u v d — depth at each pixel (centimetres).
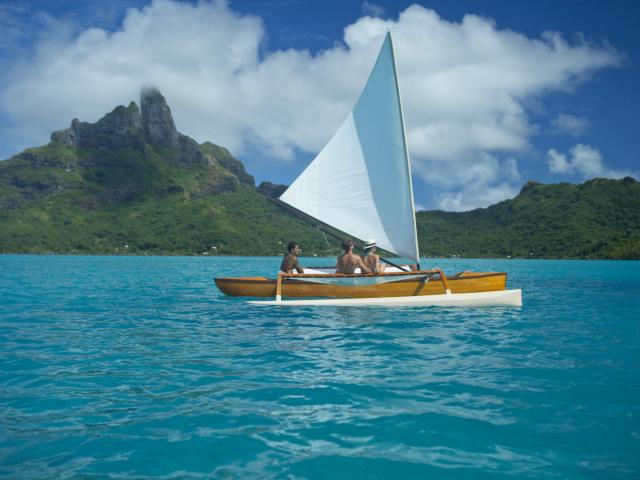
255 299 1152
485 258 11044
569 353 559
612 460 274
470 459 275
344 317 845
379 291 1006
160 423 331
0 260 5619
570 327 761
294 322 791
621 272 3316
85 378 447
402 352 559
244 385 423
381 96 1050
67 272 2702
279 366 492
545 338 656
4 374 462
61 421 335
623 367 490
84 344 611
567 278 2486
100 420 337
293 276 1045
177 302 1111
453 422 333
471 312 928
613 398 387
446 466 266
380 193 1078
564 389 411
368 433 313
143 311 947
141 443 296
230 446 292
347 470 261
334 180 1152
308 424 329
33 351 569
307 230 14862
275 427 324
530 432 315
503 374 461
